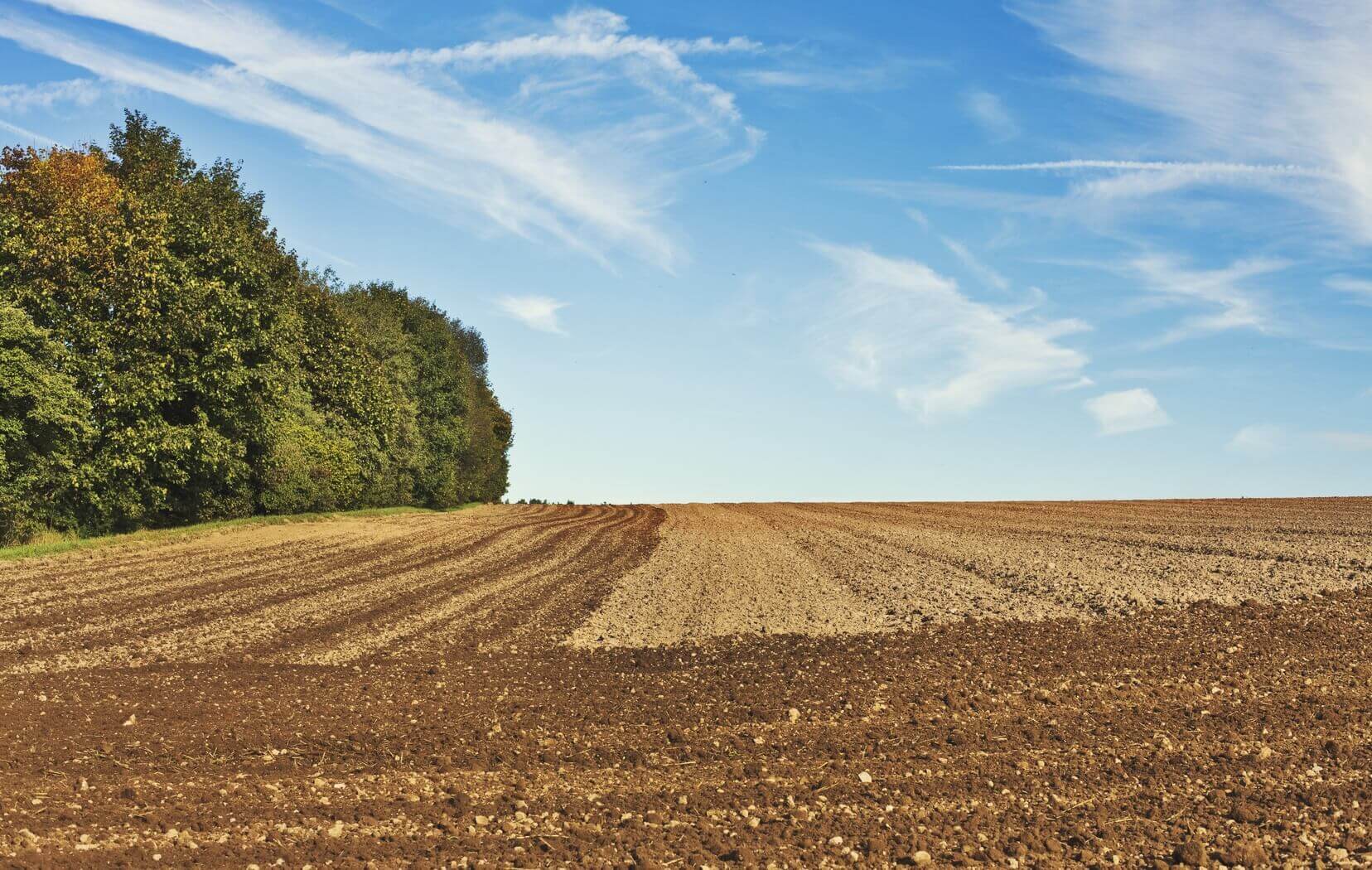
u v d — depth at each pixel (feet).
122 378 102.63
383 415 177.99
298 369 155.63
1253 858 21.30
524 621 60.80
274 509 149.59
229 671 44.83
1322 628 49.39
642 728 34.12
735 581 80.59
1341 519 117.70
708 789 27.04
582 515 208.13
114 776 27.99
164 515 124.06
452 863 21.34
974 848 22.21
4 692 39.47
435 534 136.98
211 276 114.21
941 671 42.27
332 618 61.67
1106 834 23.09
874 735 32.35
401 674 44.45
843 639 51.67
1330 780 27.09
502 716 36.29
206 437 109.81
